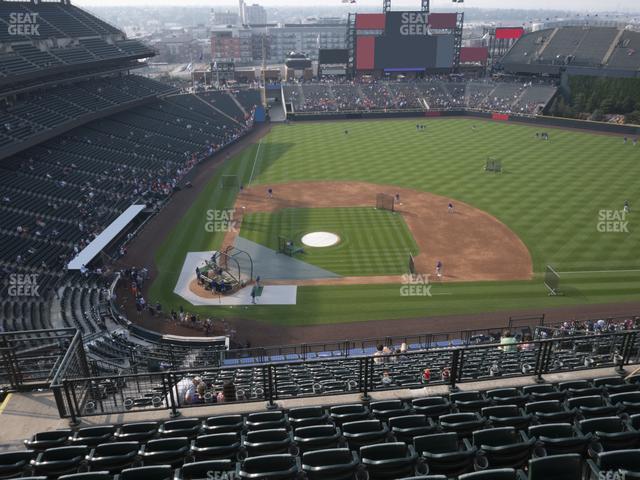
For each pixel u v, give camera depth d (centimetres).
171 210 6047
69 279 4247
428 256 4781
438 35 12331
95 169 6488
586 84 10994
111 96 8519
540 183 6612
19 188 5456
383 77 12912
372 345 3534
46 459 1096
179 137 8612
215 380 2061
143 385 2570
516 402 1337
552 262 4597
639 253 4700
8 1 7875
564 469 949
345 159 8050
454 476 1035
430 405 1350
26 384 1487
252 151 8700
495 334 3416
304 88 12312
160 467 998
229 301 4134
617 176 6788
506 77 12562
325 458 1041
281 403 1419
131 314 3944
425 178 6994
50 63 7038
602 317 3784
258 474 982
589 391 1363
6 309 3606
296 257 4828
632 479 941
